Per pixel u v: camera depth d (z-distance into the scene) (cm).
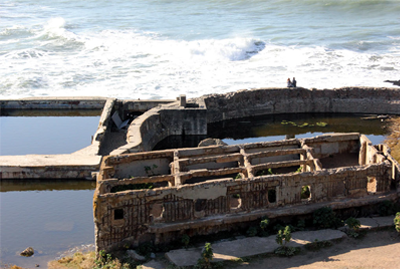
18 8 9194
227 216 2648
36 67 5959
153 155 2961
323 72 5762
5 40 7025
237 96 5003
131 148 3659
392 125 4731
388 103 5016
